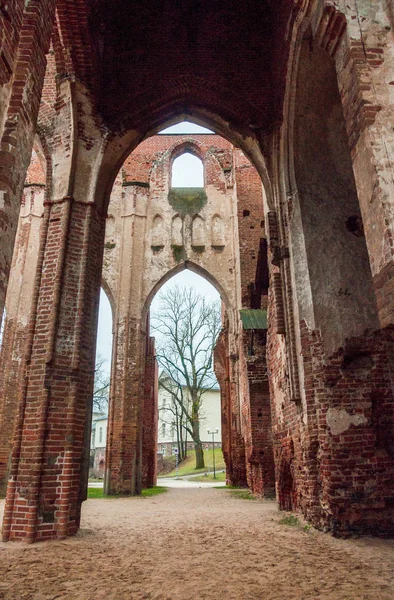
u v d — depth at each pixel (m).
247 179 18.61
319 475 6.84
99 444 55.66
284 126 8.97
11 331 17.20
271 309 10.20
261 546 5.71
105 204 8.77
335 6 5.28
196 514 9.20
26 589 4.02
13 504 6.39
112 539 6.36
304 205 8.30
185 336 31.23
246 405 14.16
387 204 4.41
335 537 6.10
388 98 4.84
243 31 10.54
